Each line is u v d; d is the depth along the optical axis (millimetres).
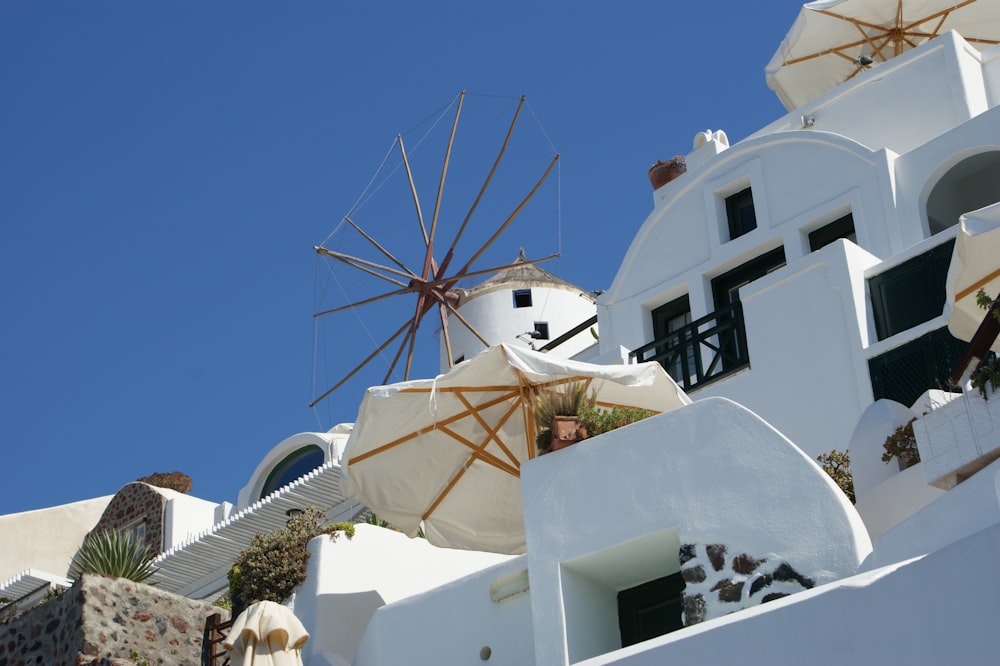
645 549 15195
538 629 15273
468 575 17234
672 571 15672
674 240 25500
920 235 22078
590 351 26453
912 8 27766
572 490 15641
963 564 11141
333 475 28344
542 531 15664
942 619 11156
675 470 15031
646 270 25719
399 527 19031
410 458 18625
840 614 11789
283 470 31969
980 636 10891
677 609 15562
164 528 31516
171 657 20234
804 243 23656
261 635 16656
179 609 20688
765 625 12234
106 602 20016
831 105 25375
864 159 23156
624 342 25453
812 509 14078
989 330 13359
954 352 19375
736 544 14320
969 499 12438
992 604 10883
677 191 25766
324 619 19625
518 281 38656
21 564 34875
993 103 23812
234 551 29141
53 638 20047
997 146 21656
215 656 19750
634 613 15875
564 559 15383
